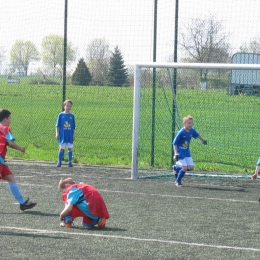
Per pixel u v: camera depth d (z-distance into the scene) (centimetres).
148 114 2470
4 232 1243
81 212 1293
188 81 2508
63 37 2686
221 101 2539
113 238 1202
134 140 2158
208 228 1320
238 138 2591
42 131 3597
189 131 2020
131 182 2073
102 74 2959
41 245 1127
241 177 2181
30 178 2112
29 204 1483
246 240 1205
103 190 1866
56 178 2127
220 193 1866
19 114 4150
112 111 3997
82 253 1072
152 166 2500
